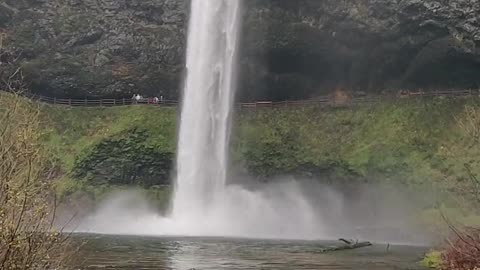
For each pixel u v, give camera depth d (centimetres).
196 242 2934
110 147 4753
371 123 4534
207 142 4900
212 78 5044
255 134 4753
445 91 4675
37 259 951
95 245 2545
